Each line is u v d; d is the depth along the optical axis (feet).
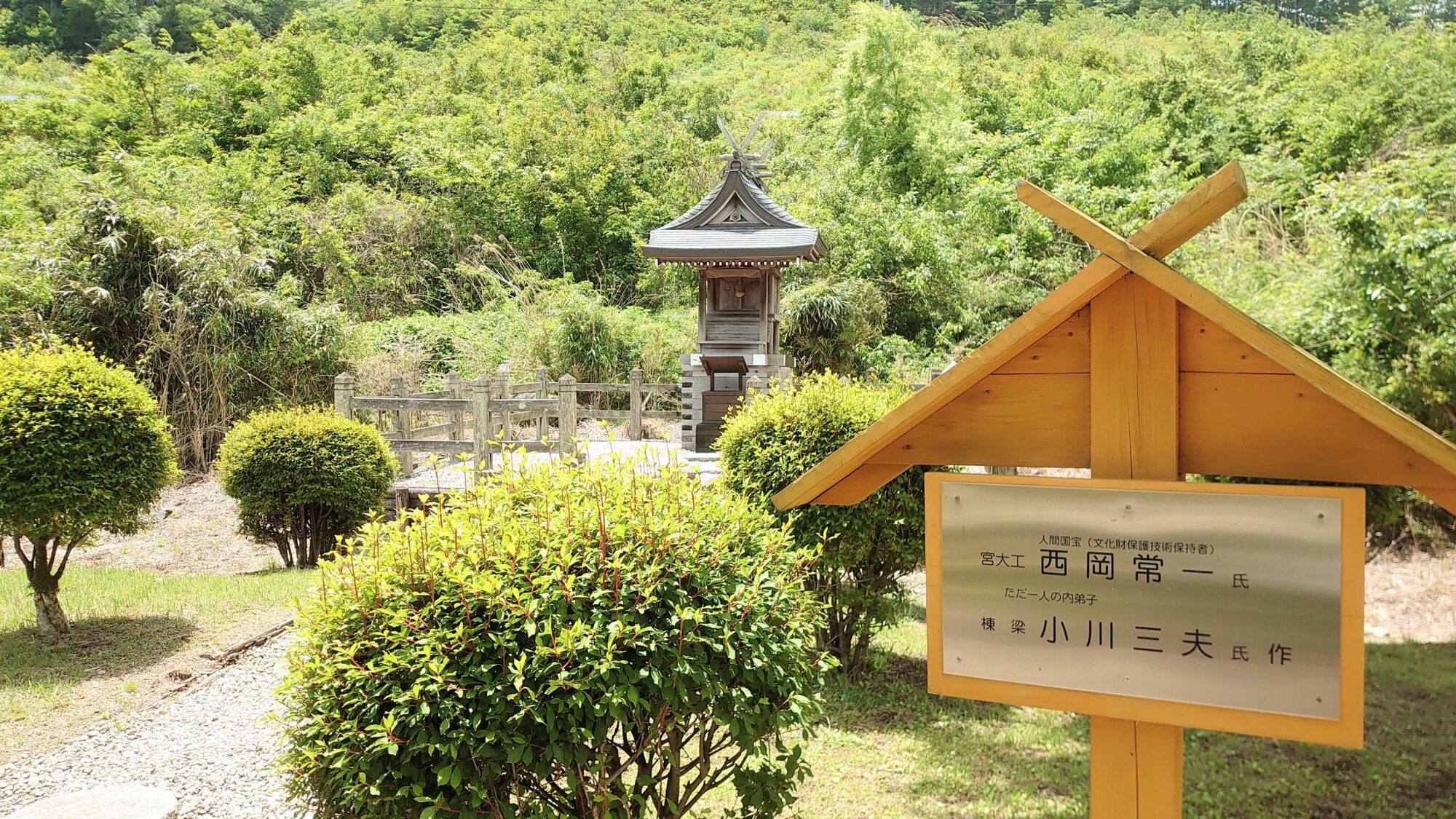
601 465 10.40
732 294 37.32
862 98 77.71
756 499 18.24
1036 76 92.02
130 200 46.73
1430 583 23.20
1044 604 8.03
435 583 8.72
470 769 8.34
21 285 42.34
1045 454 8.35
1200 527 7.50
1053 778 14.71
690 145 78.84
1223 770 14.88
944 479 8.45
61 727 17.19
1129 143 61.31
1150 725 7.95
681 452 36.65
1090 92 82.38
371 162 73.20
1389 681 18.35
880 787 14.55
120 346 45.11
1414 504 24.54
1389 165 26.03
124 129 76.43
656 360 53.78
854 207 64.13
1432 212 23.62
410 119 80.74
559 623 8.52
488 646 8.43
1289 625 7.21
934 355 57.00
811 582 18.85
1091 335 8.07
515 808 8.70
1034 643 8.05
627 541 9.25
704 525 9.80
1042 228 61.36
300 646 9.18
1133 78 70.79
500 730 8.18
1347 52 63.98
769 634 9.42
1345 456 7.36
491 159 72.43
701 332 37.37
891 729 16.99
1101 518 7.84
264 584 26.45
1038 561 8.07
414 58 117.91
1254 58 77.10
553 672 8.37
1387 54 53.88
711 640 8.90
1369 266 23.59
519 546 9.04
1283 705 7.22
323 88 84.43
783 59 142.72
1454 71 49.32
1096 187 60.75
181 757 15.87
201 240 46.68
